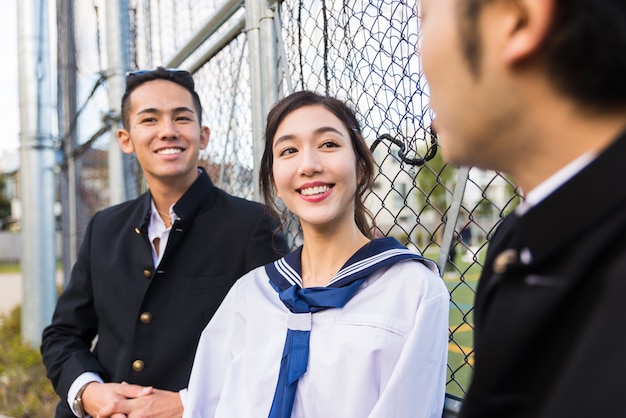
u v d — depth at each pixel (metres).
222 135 2.27
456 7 0.45
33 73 4.70
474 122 0.46
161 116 1.57
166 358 1.46
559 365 0.41
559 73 0.41
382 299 1.04
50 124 4.77
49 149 4.76
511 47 0.42
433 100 0.49
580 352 0.39
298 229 1.69
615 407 0.35
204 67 2.52
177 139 1.55
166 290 1.50
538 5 0.40
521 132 0.45
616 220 0.40
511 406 0.44
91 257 1.65
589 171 0.41
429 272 1.06
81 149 4.73
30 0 4.66
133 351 1.48
